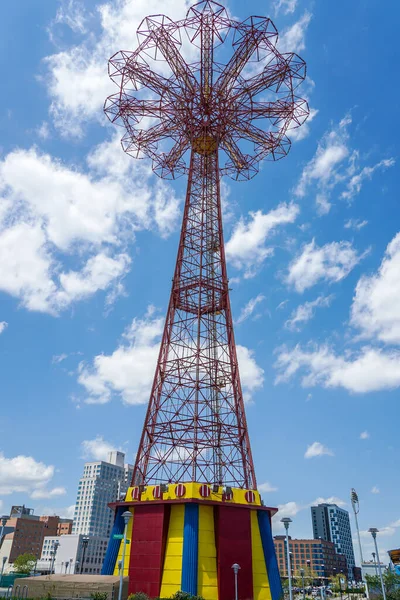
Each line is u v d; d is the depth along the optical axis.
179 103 78.25
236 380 69.62
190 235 78.56
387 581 86.75
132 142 82.75
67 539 198.62
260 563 57.66
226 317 73.88
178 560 53.81
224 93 78.94
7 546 198.25
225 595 52.50
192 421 63.28
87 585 52.19
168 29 72.62
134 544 56.53
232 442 65.75
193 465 60.00
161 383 68.00
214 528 56.81
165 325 72.62
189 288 74.81
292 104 77.50
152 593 52.66
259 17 70.62
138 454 64.94
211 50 78.31
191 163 83.88
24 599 50.50
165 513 57.25
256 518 60.88
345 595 150.75
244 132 81.75
